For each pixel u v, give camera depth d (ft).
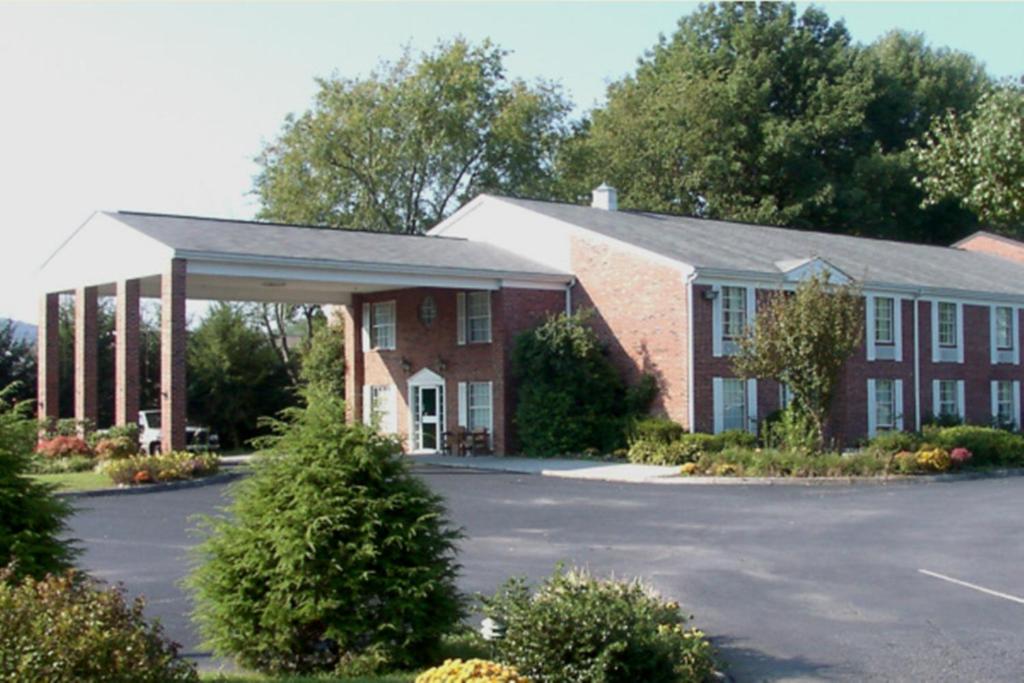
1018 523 64.75
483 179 191.42
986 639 38.14
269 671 31.63
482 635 34.30
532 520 66.33
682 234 125.59
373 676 30.45
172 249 94.12
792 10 211.82
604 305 113.60
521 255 123.13
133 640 24.23
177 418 94.22
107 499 76.48
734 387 108.17
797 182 197.26
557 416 109.19
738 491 82.69
